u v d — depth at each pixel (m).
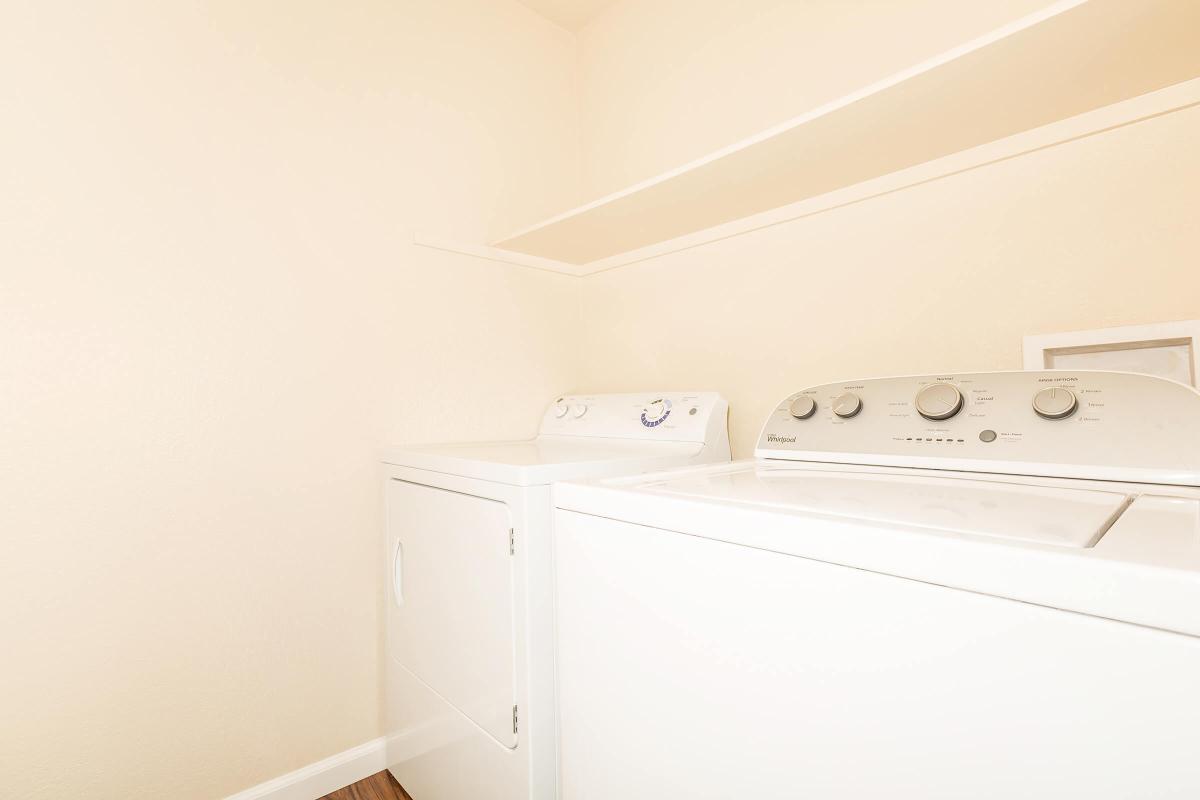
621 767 0.83
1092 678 0.43
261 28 1.47
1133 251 1.08
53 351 1.17
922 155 1.30
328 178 1.58
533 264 2.08
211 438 1.36
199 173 1.36
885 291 1.41
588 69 2.29
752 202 1.58
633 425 1.68
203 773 1.33
